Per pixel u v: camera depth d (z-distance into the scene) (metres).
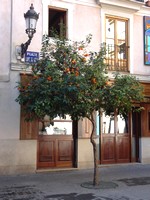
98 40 11.29
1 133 9.52
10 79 9.72
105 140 11.53
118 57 11.66
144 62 12.16
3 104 9.60
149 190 7.76
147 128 12.18
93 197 7.04
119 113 8.54
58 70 7.66
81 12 11.06
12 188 7.88
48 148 10.49
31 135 9.91
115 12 11.69
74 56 7.82
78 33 10.95
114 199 6.89
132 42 11.98
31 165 9.88
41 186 8.12
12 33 9.85
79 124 10.79
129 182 8.69
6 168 9.52
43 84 7.48
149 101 11.89
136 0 11.86
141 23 12.29
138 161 12.07
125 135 11.98
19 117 9.77
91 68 7.64
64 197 7.02
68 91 7.16
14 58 9.80
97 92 7.51
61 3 10.70
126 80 7.91
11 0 9.95
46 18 10.41
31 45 10.11
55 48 8.13
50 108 7.45
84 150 10.83
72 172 10.19
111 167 11.20
